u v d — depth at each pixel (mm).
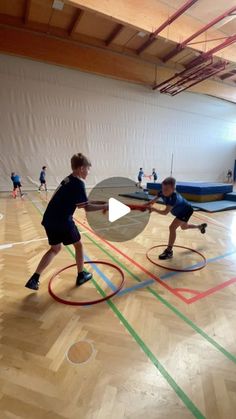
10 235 3668
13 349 1489
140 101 10766
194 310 1905
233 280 2396
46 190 8859
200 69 8273
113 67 9328
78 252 2172
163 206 6527
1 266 2613
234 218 5055
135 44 9133
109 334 1627
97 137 10094
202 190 6551
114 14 5121
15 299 2012
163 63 10336
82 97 9469
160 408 1141
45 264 2051
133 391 1223
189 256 2975
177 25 6078
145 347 1515
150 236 3764
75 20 7633
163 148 11891
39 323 1728
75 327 1692
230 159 14516
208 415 1113
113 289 2186
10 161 8633
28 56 7875
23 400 1172
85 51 8680
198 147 12992
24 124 8609
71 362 1396
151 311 1882
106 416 1098
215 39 6352
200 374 1329
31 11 7230
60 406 1144
